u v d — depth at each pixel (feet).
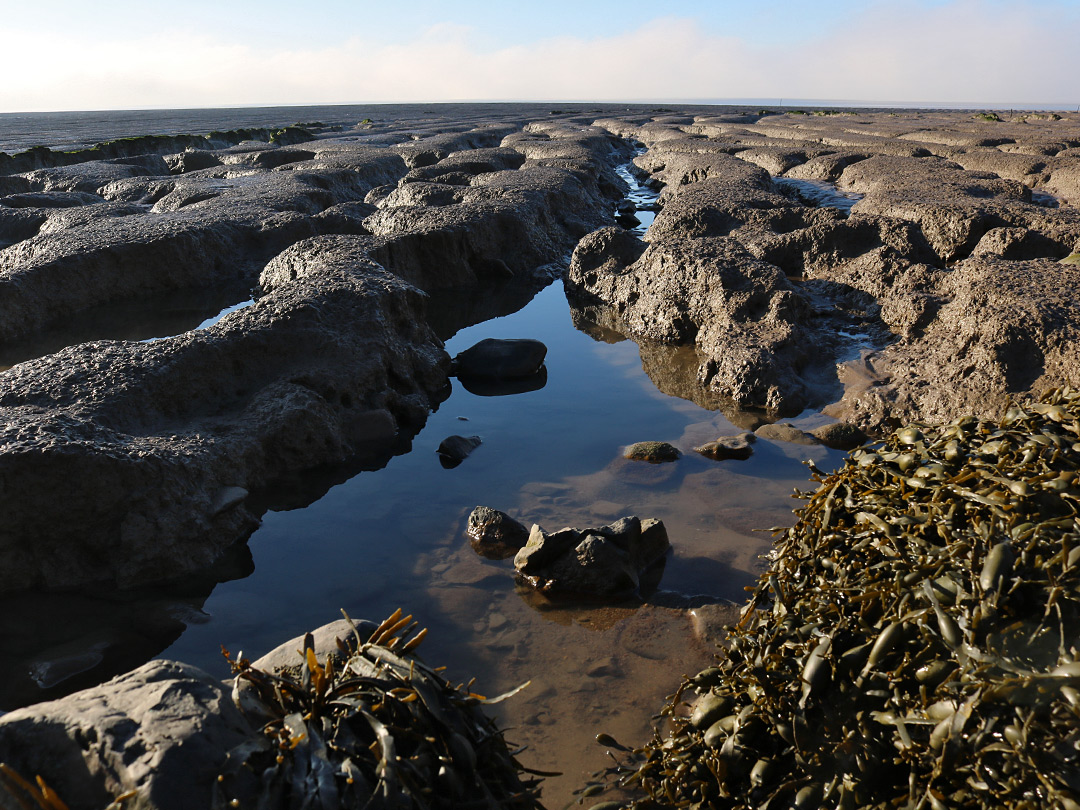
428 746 6.21
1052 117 128.57
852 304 25.04
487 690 9.68
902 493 7.72
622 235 31.24
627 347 24.72
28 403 14.14
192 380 16.10
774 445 16.84
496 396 20.42
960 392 17.06
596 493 14.90
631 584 11.71
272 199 40.42
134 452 12.73
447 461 16.56
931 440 8.58
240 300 30.71
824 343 21.75
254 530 13.88
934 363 18.52
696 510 14.15
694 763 7.39
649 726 9.03
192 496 13.10
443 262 30.94
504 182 44.11
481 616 11.27
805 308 23.22
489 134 96.58
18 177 56.95
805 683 6.72
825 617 7.21
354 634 8.04
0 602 11.69
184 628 11.19
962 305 19.49
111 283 29.58
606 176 59.47
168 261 30.94
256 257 34.19
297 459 15.79
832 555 7.78
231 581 12.36
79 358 15.75
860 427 17.79
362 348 18.45
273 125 179.52
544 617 11.24
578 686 9.75
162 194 47.55
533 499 14.75
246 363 17.19
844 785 6.13
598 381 21.52
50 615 11.48
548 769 8.38
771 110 204.23
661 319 25.26
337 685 6.42
